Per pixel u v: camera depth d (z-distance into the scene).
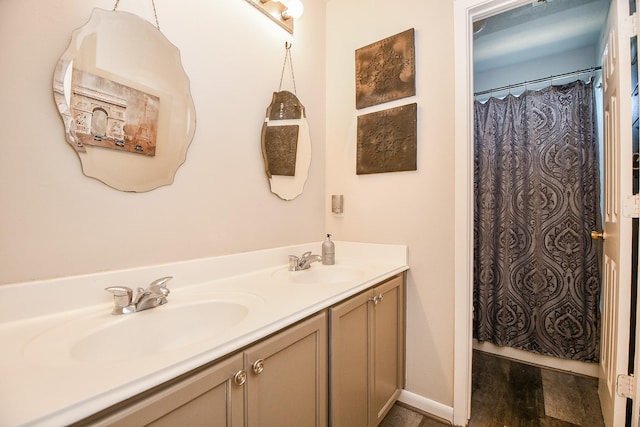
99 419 0.48
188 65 1.16
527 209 2.11
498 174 2.22
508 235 2.16
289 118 1.66
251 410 0.73
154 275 1.04
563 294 1.99
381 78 1.71
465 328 1.47
